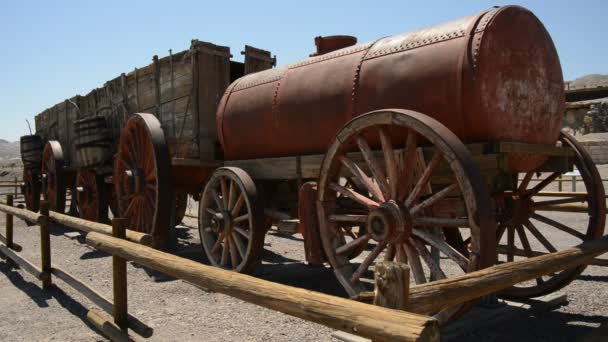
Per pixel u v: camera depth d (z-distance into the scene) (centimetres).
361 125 466
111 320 442
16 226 1311
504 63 462
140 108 976
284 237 1119
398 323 175
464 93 446
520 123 479
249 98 677
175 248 902
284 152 637
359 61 543
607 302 552
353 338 428
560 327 468
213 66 824
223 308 538
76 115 1334
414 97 482
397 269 196
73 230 1192
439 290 243
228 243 676
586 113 4003
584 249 409
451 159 400
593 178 526
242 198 648
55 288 634
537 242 953
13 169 4775
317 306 212
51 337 461
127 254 393
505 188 492
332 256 514
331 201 523
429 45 485
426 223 433
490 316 483
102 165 1071
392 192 457
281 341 436
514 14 478
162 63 889
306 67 616
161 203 761
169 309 535
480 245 383
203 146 809
